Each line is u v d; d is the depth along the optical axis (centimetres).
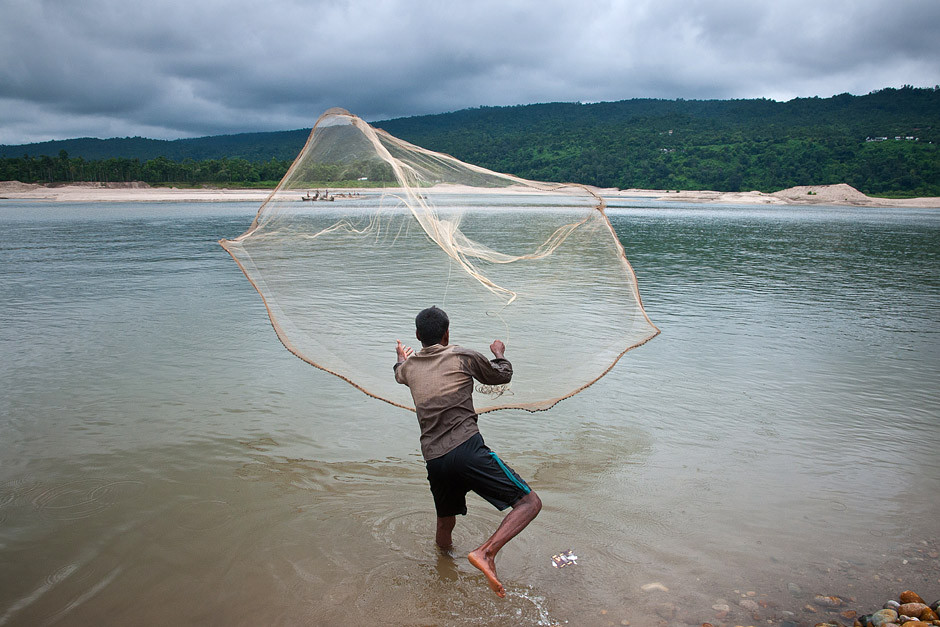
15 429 464
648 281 1253
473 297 696
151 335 741
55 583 293
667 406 539
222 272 1254
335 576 306
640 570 314
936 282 1306
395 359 510
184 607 280
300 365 637
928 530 351
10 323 792
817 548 333
